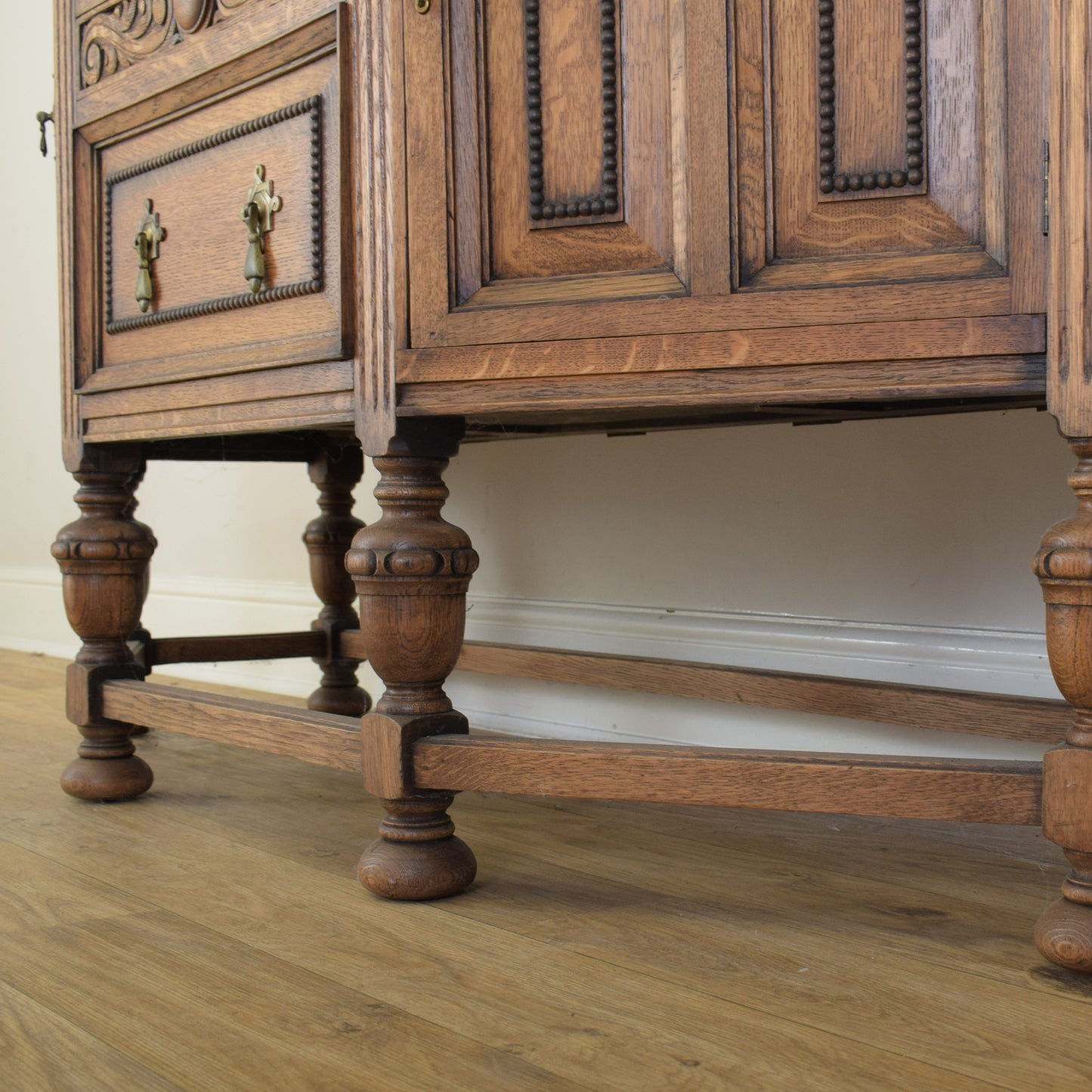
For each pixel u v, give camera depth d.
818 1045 0.78
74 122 1.46
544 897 1.11
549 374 1.02
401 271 1.08
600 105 1.01
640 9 1.00
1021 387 0.88
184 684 2.57
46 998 0.87
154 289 1.38
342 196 1.12
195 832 1.36
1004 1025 0.82
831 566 1.64
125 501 1.53
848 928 1.02
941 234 0.91
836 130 0.94
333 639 1.96
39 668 2.83
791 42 0.95
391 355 1.08
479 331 1.04
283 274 1.20
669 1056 0.77
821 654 1.65
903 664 1.57
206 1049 0.78
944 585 1.54
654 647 1.82
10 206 3.18
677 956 0.95
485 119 1.05
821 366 0.94
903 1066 0.75
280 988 0.89
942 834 1.35
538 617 1.97
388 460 1.10
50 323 3.07
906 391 0.91
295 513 2.44
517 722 2.00
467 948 0.97
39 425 3.12
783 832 1.36
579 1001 0.86
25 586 3.17
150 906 1.09
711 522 1.76
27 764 1.74
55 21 1.49
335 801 1.51
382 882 1.09
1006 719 1.30
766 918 1.05
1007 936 1.00
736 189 0.96
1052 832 0.88
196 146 1.30
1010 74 0.88
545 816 1.44
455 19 1.06
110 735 1.51
